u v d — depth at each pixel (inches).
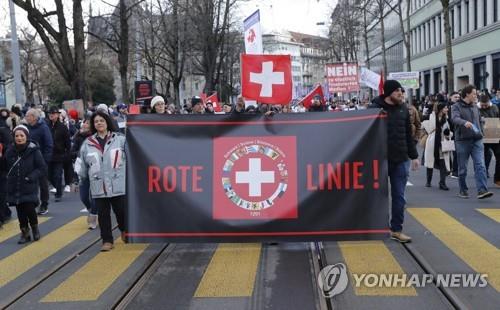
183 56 1437.0
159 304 229.0
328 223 275.7
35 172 349.7
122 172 310.7
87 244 335.0
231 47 1899.6
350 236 275.9
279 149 276.8
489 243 307.9
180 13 1432.1
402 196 308.2
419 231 336.8
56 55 840.9
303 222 276.1
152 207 279.3
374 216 275.1
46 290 251.9
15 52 912.9
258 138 277.3
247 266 274.5
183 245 316.8
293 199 276.2
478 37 1578.5
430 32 2139.5
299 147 276.2
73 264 291.6
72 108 767.7
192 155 279.1
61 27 825.5
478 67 1619.1
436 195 462.6
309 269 267.4
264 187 276.8
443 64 1951.3
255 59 301.1
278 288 243.1
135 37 1440.7
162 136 280.7
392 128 300.2
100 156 310.3
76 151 434.3
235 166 277.7
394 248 298.0
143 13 1392.7
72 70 833.5
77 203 491.8
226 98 2231.8
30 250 328.2
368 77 680.4
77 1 818.8
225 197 277.9
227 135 278.5
